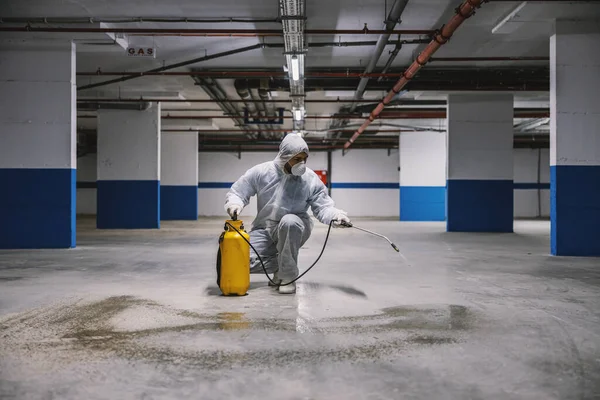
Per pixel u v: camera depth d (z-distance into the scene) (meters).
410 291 4.79
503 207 13.84
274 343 3.05
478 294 4.64
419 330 3.36
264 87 12.65
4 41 9.15
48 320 3.63
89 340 3.12
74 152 9.36
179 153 21.64
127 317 3.72
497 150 13.87
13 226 9.12
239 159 27.73
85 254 8.11
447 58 10.58
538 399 2.21
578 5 7.68
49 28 8.73
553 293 4.71
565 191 8.05
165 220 21.42
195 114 19.23
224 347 2.96
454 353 2.86
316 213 4.75
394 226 16.72
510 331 3.34
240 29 9.28
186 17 8.93
